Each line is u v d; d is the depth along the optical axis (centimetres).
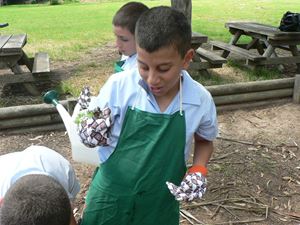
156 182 175
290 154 406
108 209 184
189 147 179
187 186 165
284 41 623
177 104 169
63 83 555
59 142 420
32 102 505
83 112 175
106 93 173
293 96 523
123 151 174
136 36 153
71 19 1280
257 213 316
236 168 376
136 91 169
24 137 428
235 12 1442
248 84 500
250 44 736
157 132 169
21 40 556
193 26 1071
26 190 146
